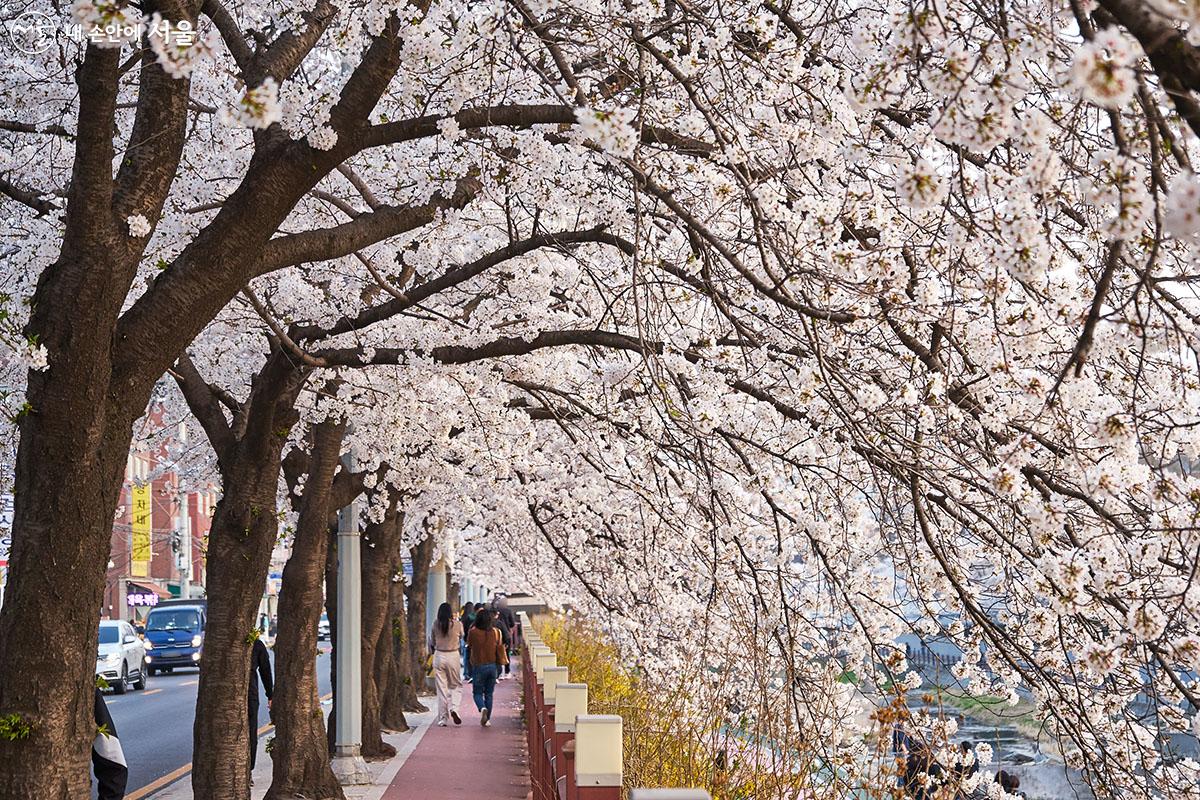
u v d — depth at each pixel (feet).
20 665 18.80
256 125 12.53
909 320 20.10
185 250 20.49
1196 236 10.18
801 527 27.94
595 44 24.50
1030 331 16.79
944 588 22.24
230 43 26.25
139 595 212.84
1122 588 15.84
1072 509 19.80
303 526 43.50
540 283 34.99
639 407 30.30
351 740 51.19
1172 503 15.85
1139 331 12.98
